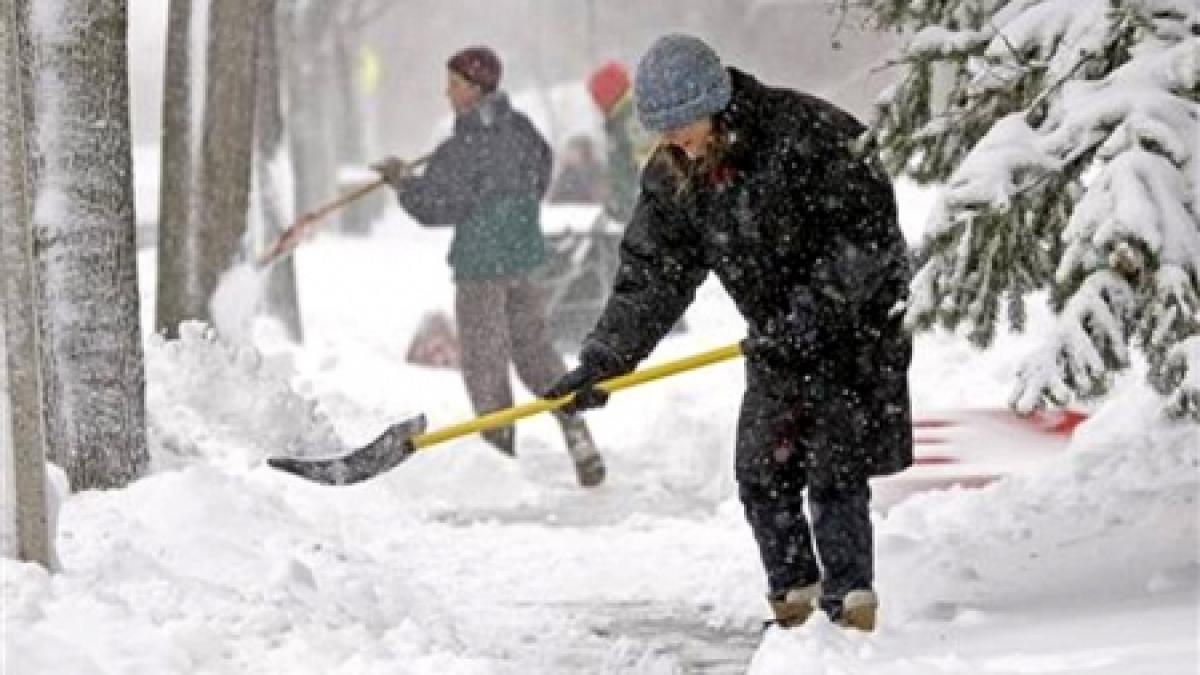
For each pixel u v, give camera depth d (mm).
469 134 24609
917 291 13492
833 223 13516
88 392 17109
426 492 22844
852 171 13469
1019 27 13766
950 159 14648
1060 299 13891
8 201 12844
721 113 13492
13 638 11414
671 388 28375
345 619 13633
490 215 24656
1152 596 13125
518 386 32906
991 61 13820
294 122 68125
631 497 22891
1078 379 13008
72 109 17078
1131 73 13008
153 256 53312
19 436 12938
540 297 24875
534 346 24844
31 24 17156
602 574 18016
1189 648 11172
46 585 12453
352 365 32969
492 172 24578
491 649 14406
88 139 17109
